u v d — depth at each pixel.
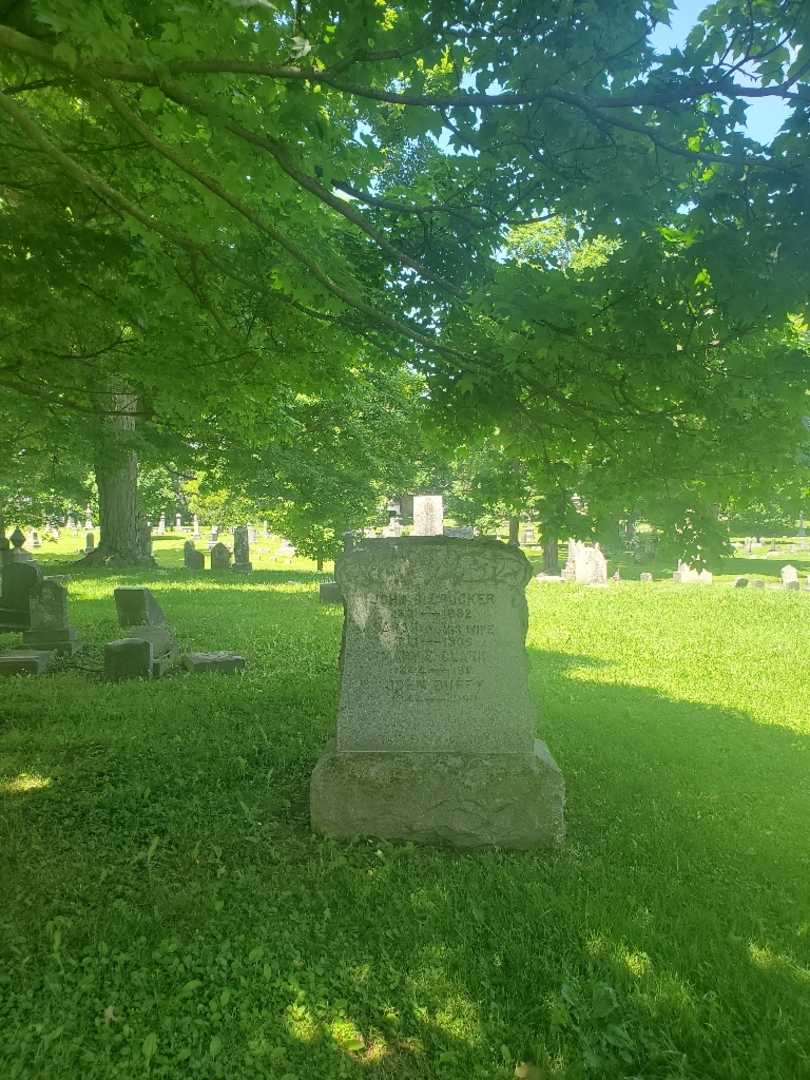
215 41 3.32
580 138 4.23
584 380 4.75
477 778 5.36
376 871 4.86
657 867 5.02
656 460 5.04
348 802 5.37
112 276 6.63
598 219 4.27
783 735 8.34
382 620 5.62
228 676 10.33
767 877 4.89
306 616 16.02
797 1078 3.11
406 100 3.86
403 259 5.04
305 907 4.42
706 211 3.99
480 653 5.59
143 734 7.43
